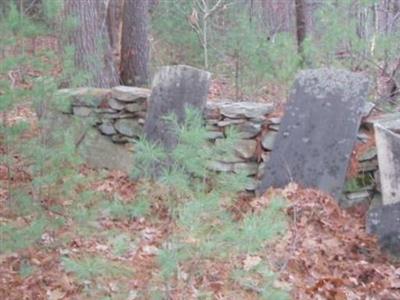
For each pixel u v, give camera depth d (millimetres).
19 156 4117
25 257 3773
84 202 3939
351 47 5746
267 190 4633
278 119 4914
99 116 5512
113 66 8289
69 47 4484
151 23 9555
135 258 3414
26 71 4172
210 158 3027
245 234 2742
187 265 3061
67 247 3799
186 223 2717
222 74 7301
